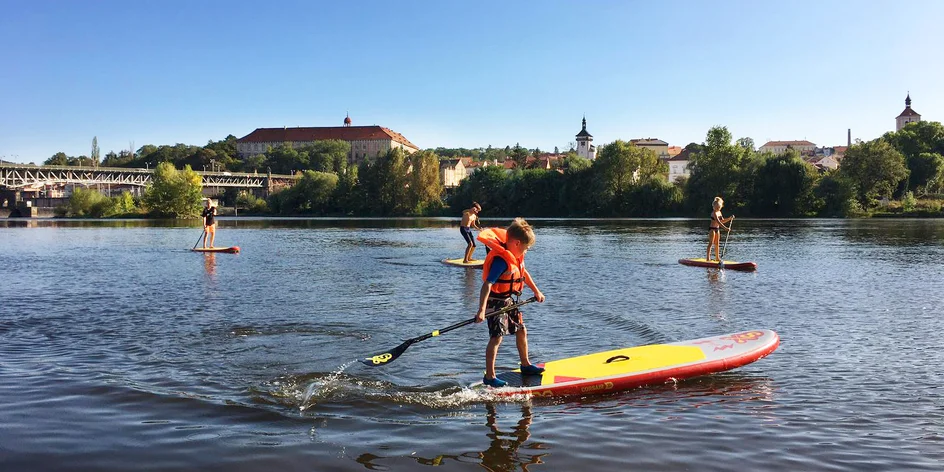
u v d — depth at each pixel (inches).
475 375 284.0
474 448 205.9
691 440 211.3
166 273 692.7
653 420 230.5
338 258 889.5
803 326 387.2
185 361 307.3
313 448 205.5
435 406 245.6
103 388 263.7
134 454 200.4
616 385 265.9
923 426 220.7
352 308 457.4
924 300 488.4
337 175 4884.4
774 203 3294.8
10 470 187.9
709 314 428.1
